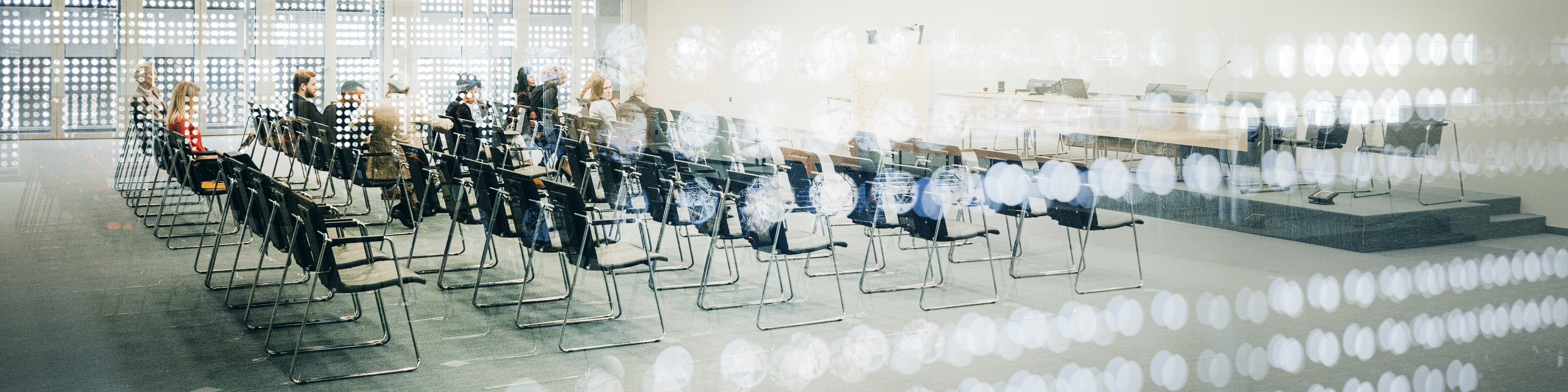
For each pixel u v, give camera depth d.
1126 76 10.65
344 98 7.37
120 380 3.71
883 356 4.21
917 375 3.96
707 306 4.97
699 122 9.14
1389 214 6.76
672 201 5.50
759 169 6.19
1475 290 5.58
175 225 6.96
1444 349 4.41
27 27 11.91
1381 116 8.13
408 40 13.07
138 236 6.56
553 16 14.10
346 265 4.16
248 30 12.34
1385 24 8.16
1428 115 7.87
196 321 4.54
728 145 7.89
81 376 3.75
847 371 3.99
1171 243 6.93
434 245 6.48
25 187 8.58
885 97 11.84
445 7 13.27
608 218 7.05
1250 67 9.33
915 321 4.77
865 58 11.85
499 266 5.87
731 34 15.28
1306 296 5.37
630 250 4.48
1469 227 7.16
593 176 8.88
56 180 9.04
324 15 12.59
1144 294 5.38
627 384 3.79
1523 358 4.28
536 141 9.51
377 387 3.71
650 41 14.93
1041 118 10.39
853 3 13.44
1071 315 4.91
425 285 5.33
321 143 7.19
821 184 5.56
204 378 3.76
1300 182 8.09
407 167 6.75
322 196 8.08
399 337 4.36
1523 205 7.54
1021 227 5.75
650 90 15.07
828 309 4.96
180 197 6.68
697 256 6.23
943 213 5.17
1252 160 7.96
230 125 12.41
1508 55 7.41
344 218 7.31
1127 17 10.56
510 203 4.62
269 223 4.36
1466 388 3.88
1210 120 8.23
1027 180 5.77
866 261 5.39
